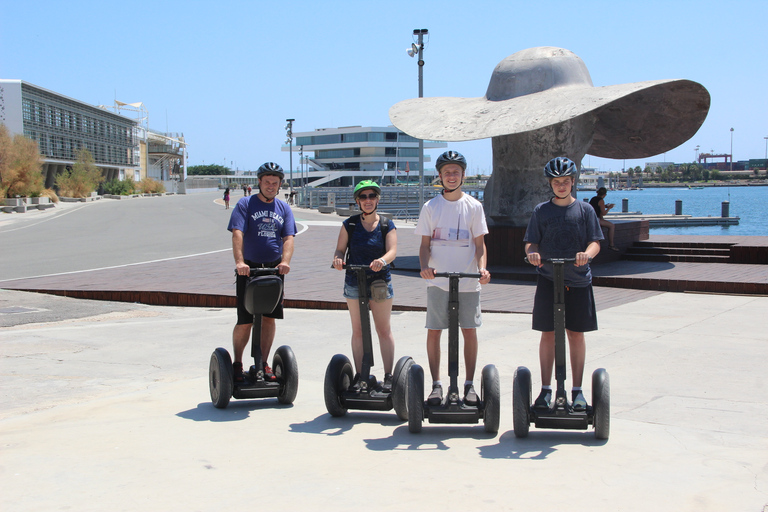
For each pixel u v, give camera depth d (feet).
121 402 17.93
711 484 11.90
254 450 13.96
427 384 19.45
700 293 37.06
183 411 17.08
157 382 20.47
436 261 15.79
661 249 50.80
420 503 11.11
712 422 15.65
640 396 17.90
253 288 16.61
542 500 11.21
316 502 11.17
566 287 14.56
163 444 14.32
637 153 57.11
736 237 58.23
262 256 17.88
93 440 14.56
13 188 143.64
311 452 13.85
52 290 38.73
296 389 17.60
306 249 61.52
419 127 46.19
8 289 39.45
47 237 79.00
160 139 323.16
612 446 14.05
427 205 15.89
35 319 31.19
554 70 47.26
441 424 16.11
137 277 43.52
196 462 13.17
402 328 28.22
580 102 41.45
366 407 16.16
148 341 26.61
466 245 15.69
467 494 11.48
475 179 361.10
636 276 40.09
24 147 149.38
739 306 32.60
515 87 47.96
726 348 23.44
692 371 20.42
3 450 13.87
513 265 47.21
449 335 14.85
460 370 20.99
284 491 11.66
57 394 19.01
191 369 22.18
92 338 27.12
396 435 15.14
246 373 17.92
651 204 260.62
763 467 12.74
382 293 16.70
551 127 46.26
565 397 14.19
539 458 13.35
